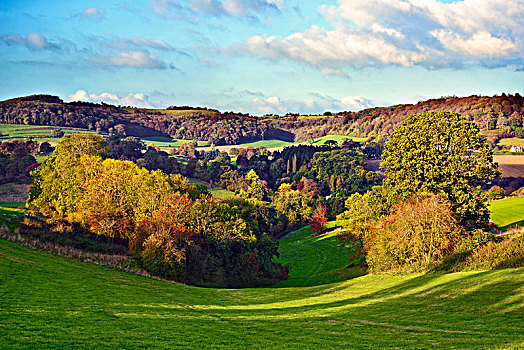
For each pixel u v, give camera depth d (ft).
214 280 172.24
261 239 213.66
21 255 107.34
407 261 138.92
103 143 256.11
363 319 74.84
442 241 130.00
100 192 182.60
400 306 84.94
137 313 70.90
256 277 197.36
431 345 50.85
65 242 148.97
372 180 570.05
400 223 139.95
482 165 156.04
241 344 54.80
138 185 193.26
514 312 63.87
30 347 45.44
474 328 58.65
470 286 88.89
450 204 141.28
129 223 179.52
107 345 49.26
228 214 195.52
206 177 576.61
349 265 211.20
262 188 557.33
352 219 204.74
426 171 157.48
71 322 58.49
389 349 50.65
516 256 101.76
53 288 81.05
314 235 355.36
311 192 510.58
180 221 170.40
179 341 54.29
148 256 148.97
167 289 113.50
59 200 202.49
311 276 207.21
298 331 64.28
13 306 62.95
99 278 106.83
